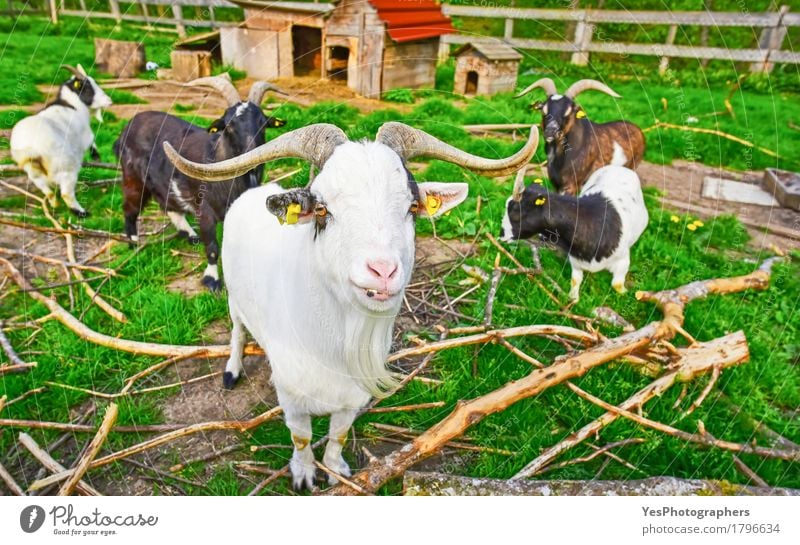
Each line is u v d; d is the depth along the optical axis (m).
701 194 6.63
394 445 3.36
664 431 3.32
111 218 5.53
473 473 3.18
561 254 5.14
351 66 8.69
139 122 4.88
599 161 5.83
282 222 2.25
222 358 3.96
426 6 9.02
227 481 3.10
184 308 4.30
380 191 2.17
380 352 2.56
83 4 13.12
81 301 4.32
